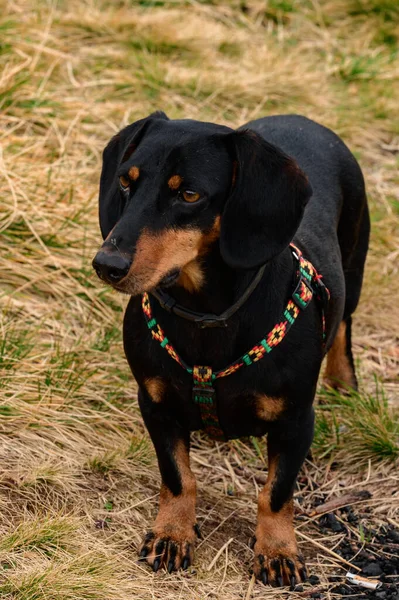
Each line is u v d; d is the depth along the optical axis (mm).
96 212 7445
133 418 5902
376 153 9523
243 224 4242
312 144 5855
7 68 8328
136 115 8812
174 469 4848
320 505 5500
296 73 10141
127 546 4879
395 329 7391
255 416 4660
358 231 6086
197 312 4453
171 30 10086
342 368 6449
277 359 4496
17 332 6207
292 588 4730
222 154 4258
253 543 5051
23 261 6797
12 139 7785
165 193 4156
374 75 10594
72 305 6691
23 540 4559
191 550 4840
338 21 11617
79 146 8227
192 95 9367
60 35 9594
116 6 10641
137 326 4664
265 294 4457
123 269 3982
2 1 9594
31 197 7191
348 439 6012
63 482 5121
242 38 10539
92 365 6184
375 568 4949
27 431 5445
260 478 5688
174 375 4582
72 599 4324
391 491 5609
